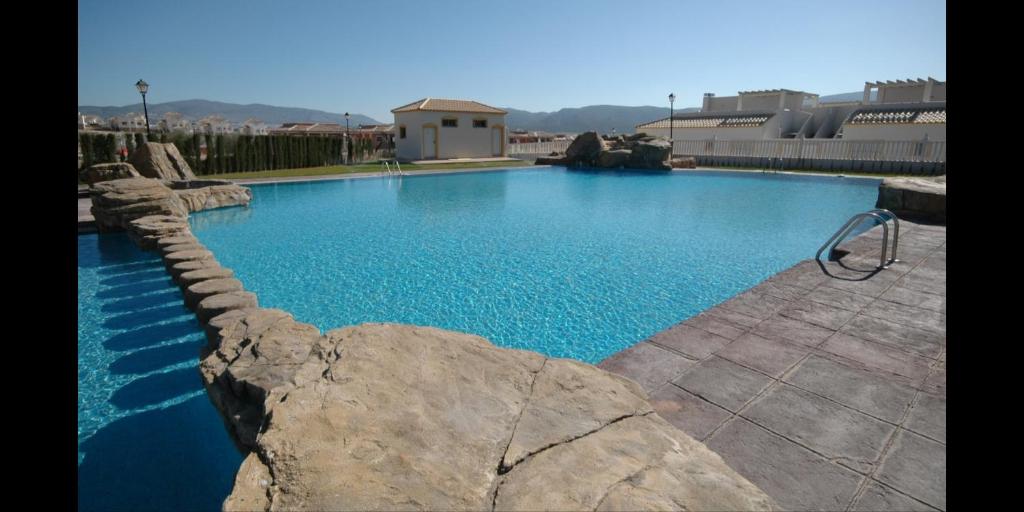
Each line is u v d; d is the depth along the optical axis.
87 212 12.98
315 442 1.92
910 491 2.80
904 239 8.95
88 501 3.46
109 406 4.59
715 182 22.34
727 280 8.47
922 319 5.29
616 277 8.64
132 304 7.05
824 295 6.06
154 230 9.88
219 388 3.86
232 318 5.23
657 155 26.48
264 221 13.48
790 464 3.05
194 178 18.45
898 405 3.67
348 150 29.45
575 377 2.60
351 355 2.60
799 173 22.67
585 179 23.86
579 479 1.86
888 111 28.36
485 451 1.98
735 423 3.48
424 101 32.78
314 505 1.63
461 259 9.72
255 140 24.00
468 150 33.72
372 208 15.64
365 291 7.89
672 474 1.93
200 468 3.82
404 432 2.04
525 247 10.64
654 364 4.35
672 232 12.10
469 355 2.72
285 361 3.91
